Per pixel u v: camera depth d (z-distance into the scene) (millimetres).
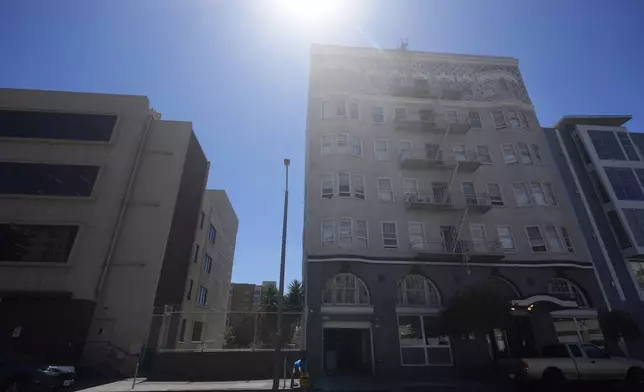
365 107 27531
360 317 20297
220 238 39500
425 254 21844
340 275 21578
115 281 22203
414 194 24656
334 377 18531
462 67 30844
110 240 22812
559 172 26797
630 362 13711
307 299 20469
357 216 23000
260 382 16812
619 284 23188
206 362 18234
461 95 29328
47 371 13133
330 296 21062
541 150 27359
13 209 22297
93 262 22016
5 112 24672
